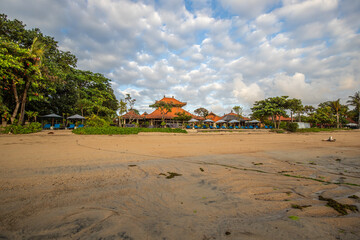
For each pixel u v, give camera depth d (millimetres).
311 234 2014
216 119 56531
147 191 3395
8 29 21078
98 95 32844
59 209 2557
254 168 5566
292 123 35625
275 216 2488
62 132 19844
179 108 49531
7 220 2219
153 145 11023
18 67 15656
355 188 3811
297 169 5578
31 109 24656
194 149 9555
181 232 2047
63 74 23641
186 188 3619
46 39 24391
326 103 56969
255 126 50188
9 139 12250
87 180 3955
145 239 1898
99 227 2119
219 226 2197
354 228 2166
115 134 19734
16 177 4016
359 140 16938
